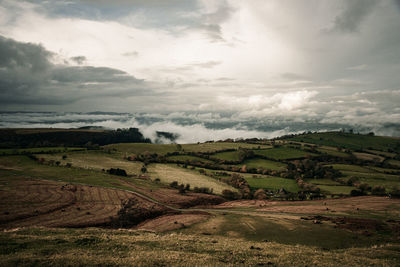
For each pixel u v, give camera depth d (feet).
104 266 60.85
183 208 327.06
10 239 80.38
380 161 650.43
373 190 413.80
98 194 322.34
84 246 79.56
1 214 217.56
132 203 222.07
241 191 445.37
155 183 437.99
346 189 441.27
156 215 281.54
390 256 95.71
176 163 616.80
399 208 295.28
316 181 505.25
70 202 276.00
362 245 153.58
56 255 66.95
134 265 62.39
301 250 97.30
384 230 189.26
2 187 301.63
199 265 66.23
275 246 105.50
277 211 304.09
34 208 243.19
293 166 611.88
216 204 369.30
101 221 225.97
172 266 64.18
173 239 103.24
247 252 86.74
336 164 624.59
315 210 298.56
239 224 221.46
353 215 257.96
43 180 358.84
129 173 485.56
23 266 58.18
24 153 522.88
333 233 182.09
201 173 545.85
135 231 121.49
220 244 100.94
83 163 513.86
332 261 80.02
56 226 204.03
